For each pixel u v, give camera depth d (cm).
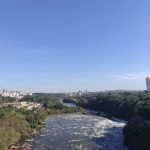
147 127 10438
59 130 13762
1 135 11100
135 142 9681
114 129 13875
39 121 16162
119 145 10312
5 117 14062
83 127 14662
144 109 16188
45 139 11506
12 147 10131
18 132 12688
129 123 12212
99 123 16225
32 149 9769
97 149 9669
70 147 9975
